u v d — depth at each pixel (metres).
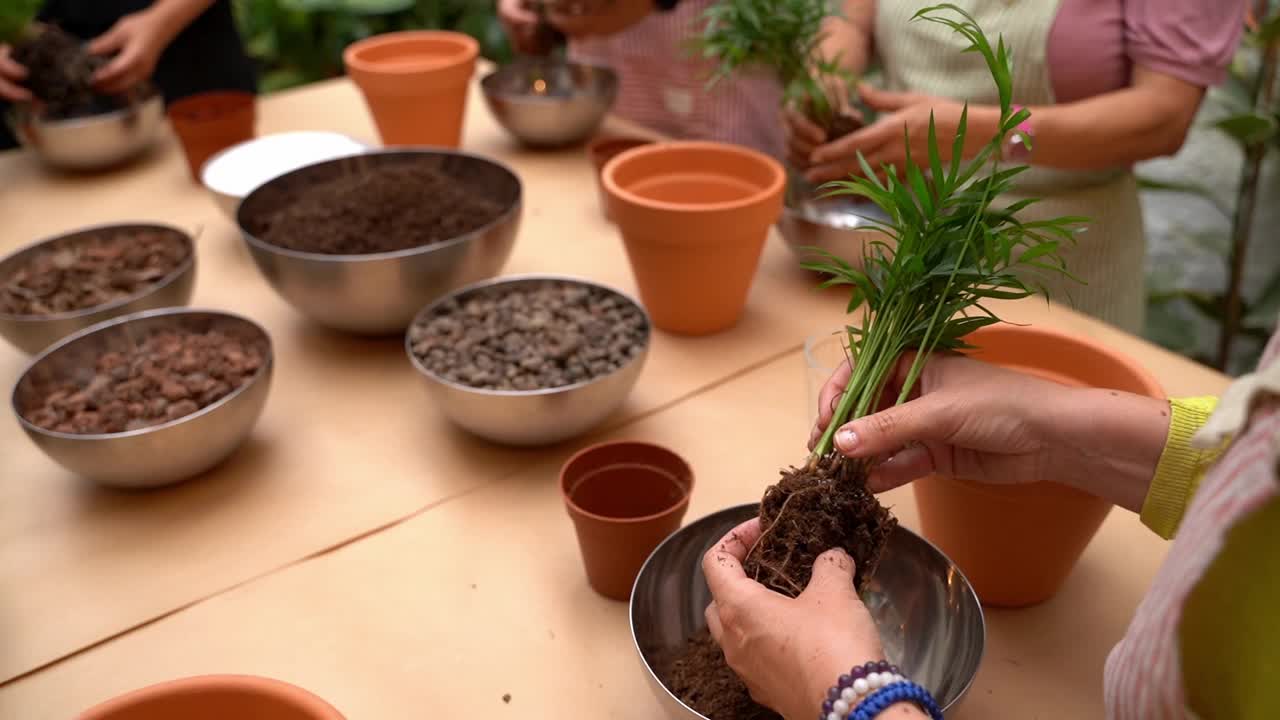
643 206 1.02
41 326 1.05
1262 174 1.87
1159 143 1.19
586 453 0.84
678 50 1.65
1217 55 1.15
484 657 0.78
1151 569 0.83
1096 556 0.85
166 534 0.89
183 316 1.03
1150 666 0.50
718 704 0.69
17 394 0.93
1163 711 0.49
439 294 1.08
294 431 1.00
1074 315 1.10
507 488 0.93
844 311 1.15
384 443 0.99
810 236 1.15
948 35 1.26
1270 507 0.44
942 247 0.73
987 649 0.77
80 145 1.44
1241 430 0.47
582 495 0.84
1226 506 0.45
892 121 1.13
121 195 1.44
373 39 1.52
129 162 1.54
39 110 1.48
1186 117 1.18
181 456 0.90
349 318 1.07
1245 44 1.59
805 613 0.63
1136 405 0.70
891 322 0.75
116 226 1.19
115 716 0.62
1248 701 0.48
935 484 0.77
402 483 0.94
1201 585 0.46
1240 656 0.47
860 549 0.71
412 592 0.83
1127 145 1.17
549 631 0.80
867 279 0.76
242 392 0.92
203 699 0.63
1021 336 0.84
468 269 1.09
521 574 0.85
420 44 1.53
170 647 0.79
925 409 0.71
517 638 0.79
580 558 0.86
